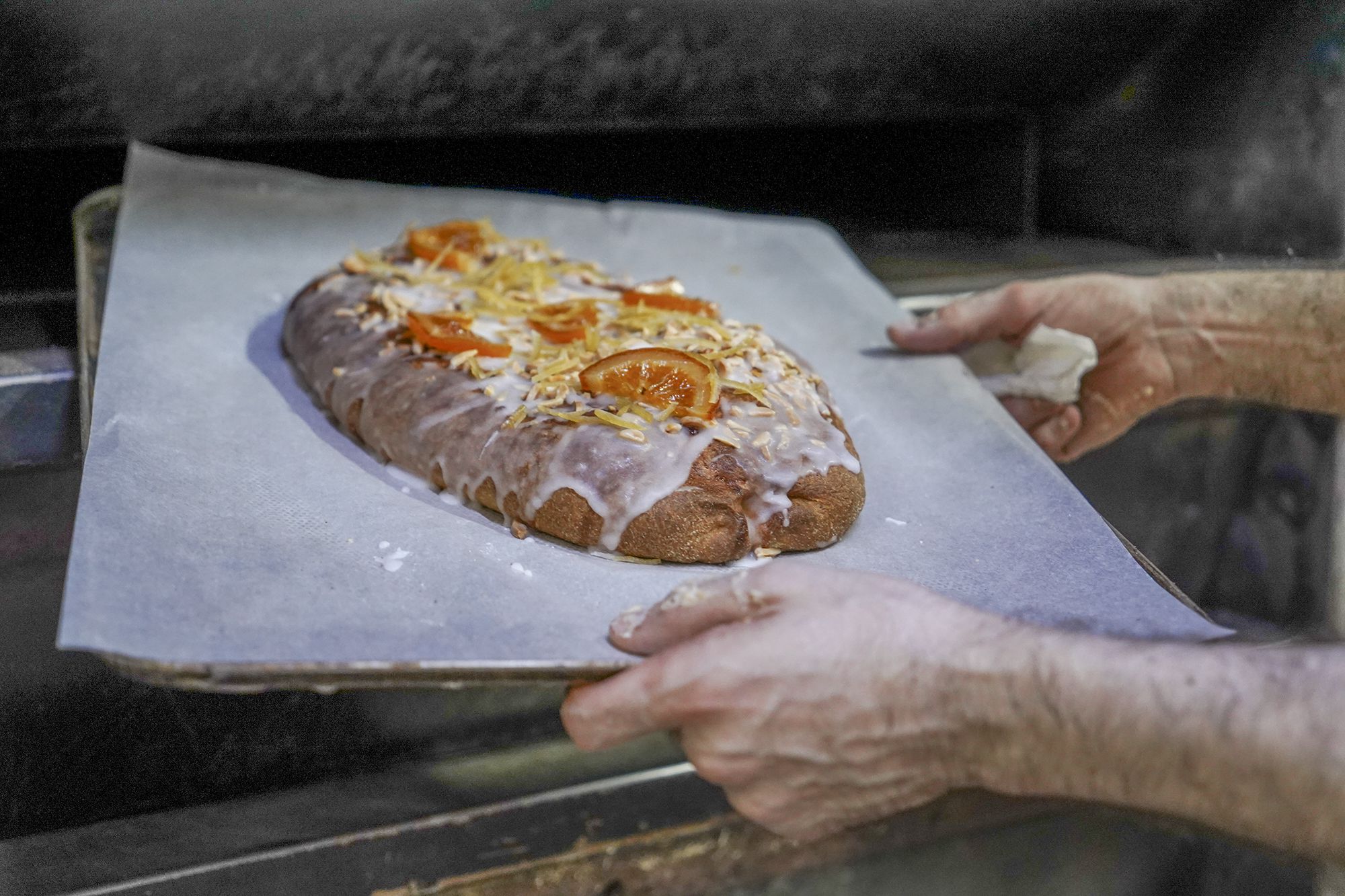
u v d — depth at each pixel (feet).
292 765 2.37
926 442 2.62
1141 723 1.83
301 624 2.02
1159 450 3.15
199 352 2.74
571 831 2.27
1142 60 3.28
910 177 3.40
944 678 1.91
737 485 2.30
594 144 3.20
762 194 3.39
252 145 3.11
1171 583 2.25
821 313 3.05
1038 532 2.37
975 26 3.13
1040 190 3.41
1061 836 2.51
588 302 2.68
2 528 2.45
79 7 2.71
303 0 2.83
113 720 2.35
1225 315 2.85
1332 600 3.35
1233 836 1.86
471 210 3.33
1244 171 3.43
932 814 2.42
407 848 2.20
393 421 2.50
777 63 3.10
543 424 2.39
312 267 3.07
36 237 2.97
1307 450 3.24
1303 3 3.27
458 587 2.17
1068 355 2.78
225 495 2.32
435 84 2.99
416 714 2.39
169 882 2.11
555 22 2.96
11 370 2.52
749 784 2.04
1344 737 1.74
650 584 2.24
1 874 2.13
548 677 1.99
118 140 2.90
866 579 2.02
